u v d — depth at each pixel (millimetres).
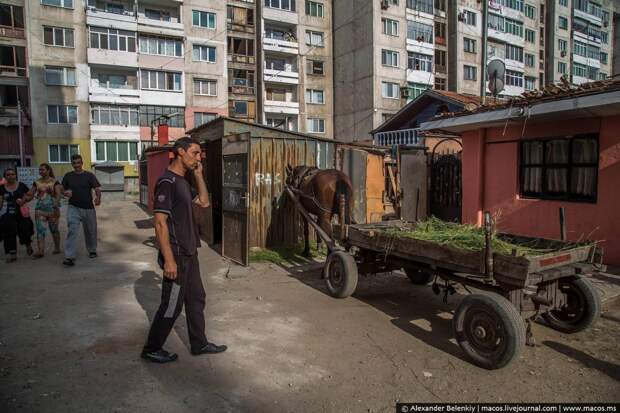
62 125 30625
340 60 40375
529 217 8430
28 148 30922
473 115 8664
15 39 30906
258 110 38906
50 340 4223
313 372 3631
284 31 40156
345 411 3062
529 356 3973
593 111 6773
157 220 3523
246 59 38219
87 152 31312
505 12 43531
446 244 4109
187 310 3873
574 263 3949
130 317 4895
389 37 37312
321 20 40406
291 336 4398
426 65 39562
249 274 6926
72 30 30578
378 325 4734
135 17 31906
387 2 36938
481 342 3730
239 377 3520
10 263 7664
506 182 8883
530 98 7445
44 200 8219
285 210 9164
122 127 32219
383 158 9672
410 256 4559
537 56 48500
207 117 35094
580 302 4352
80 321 4750
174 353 3893
